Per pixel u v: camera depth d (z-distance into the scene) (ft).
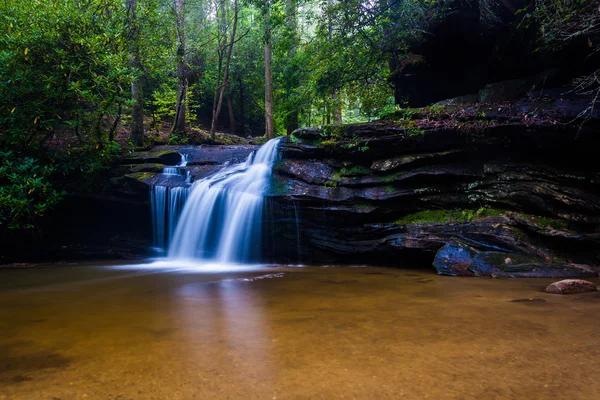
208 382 7.04
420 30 32.04
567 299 14.48
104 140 40.52
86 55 35.27
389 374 7.28
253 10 80.59
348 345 9.12
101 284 20.58
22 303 15.15
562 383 6.78
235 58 76.69
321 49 41.93
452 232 25.07
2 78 31.63
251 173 35.22
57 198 33.42
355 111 91.40
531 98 26.94
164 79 65.26
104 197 37.76
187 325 11.30
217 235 33.65
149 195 36.94
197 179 37.09
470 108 28.09
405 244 26.21
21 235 35.81
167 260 34.96
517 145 25.79
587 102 24.02
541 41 27.07
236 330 10.67
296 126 62.34
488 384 6.77
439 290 17.08
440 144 27.91
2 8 33.37
